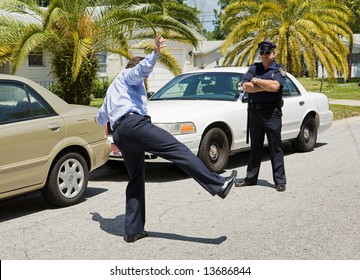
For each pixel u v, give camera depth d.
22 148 5.75
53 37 13.39
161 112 7.73
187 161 4.89
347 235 5.13
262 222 5.59
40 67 21.00
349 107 18.50
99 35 13.92
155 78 24.17
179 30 14.23
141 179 5.13
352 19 22.06
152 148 4.92
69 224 5.70
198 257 4.64
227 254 4.70
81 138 6.47
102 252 4.82
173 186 7.34
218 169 7.93
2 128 5.60
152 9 14.16
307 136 9.84
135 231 5.08
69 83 14.24
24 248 4.98
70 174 6.38
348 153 9.69
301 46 19.56
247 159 9.34
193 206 6.28
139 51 23.11
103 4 13.97
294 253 4.68
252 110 6.93
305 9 19.27
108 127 7.66
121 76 5.05
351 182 7.38
